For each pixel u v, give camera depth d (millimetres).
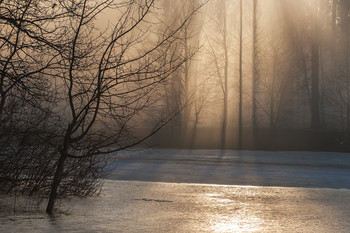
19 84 8859
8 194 11391
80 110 9977
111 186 15266
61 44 8703
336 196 14195
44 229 8070
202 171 23016
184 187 15914
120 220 9180
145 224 8852
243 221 9523
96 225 8578
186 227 8711
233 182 18703
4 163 10555
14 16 8398
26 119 10023
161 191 14469
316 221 9656
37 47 8641
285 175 21906
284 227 8977
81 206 10703
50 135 10062
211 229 8594
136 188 14977
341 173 23578
